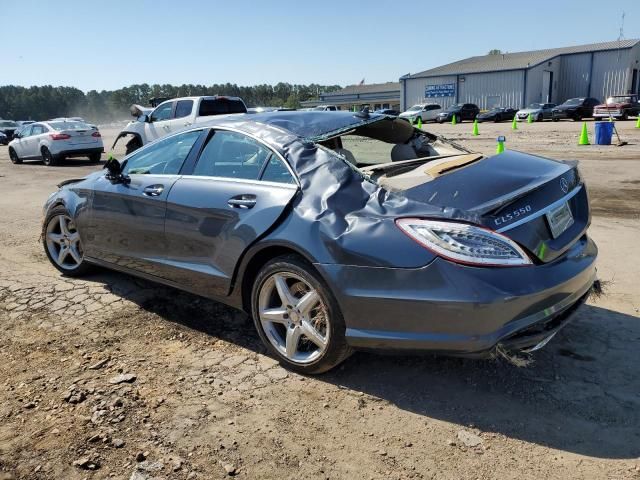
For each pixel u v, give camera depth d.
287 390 3.27
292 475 2.56
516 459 2.62
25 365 3.61
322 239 3.09
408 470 2.57
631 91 48.50
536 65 48.19
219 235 3.65
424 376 3.38
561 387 3.21
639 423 2.86
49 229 5.39
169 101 15.25
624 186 9.56
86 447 2.75
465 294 2.72
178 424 2.94
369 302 2.96
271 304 3.57
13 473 2.58
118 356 3.71
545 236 3.02
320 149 3.46
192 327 4.16
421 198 3.01
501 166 3.42
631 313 4.14
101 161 18.83
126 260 4.52
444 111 41.34
